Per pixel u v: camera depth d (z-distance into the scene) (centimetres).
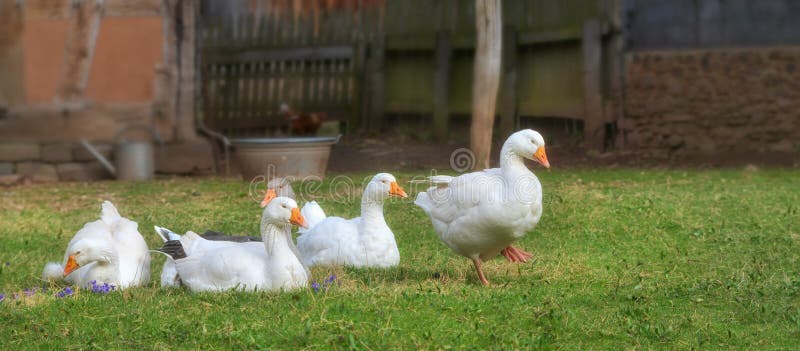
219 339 598
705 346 590
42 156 1548
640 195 1156
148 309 662
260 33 1864
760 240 926
